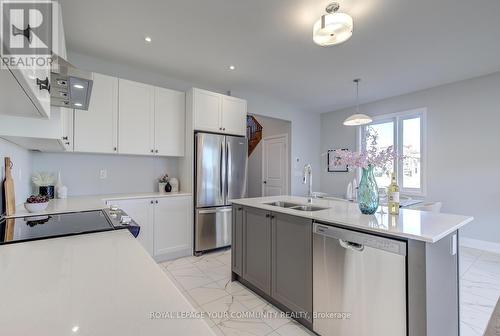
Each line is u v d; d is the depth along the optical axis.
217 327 1.91
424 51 2.97
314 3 2.13
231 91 4.34
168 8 2.19
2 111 1.22
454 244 1.60
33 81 0.85
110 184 3.35
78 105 1.73
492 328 0.60
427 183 4.23
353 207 2.22
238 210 2.62
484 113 3.69
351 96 4.71
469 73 3.63
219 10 2.22
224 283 2.63
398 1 2.09
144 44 2.81
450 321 1.54
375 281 1.48
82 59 3.06
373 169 1.90
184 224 3.41
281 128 5.60
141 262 0.90
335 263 1.68
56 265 0.87
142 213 3.08
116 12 2.24
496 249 3.58
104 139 2.98
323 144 5.93
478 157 3.75
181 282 2.66
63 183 3.02
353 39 2.70
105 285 0.72
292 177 5.40
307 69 3.49
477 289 2.50
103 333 0.50
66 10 2.20
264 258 2.27
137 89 3.24
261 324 1.95
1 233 1.28
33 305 0.60
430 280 1.32
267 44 2.81
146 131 3.30
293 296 1.98
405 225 1.52
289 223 2.02
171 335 0.49
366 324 1.51
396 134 4.66
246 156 3.98
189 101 3.58
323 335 1.75
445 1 2.09
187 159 3.60
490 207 3.64
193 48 2.90
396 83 4.03
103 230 1.35
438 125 4.13
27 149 2.51
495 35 2.61
